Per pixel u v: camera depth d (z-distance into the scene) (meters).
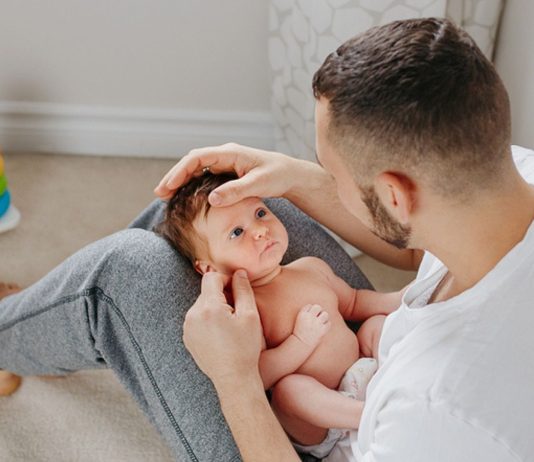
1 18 1.84
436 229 0.75
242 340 0.94
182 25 1.84
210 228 1.08
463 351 0.71
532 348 0.70
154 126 2.02
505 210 0.72
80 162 2.04
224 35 1.85
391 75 0.70
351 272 1.24
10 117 2.01
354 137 0.73
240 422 0.91
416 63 0.69
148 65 1.91
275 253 1.10
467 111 0.68
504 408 0.68
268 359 1.06
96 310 1.03
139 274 1.02
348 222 1.20
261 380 0.97
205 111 1.99
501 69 1.63
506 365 0.69
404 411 0.72
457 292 0.79
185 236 1.10
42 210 1.88
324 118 0.76
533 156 0.93
